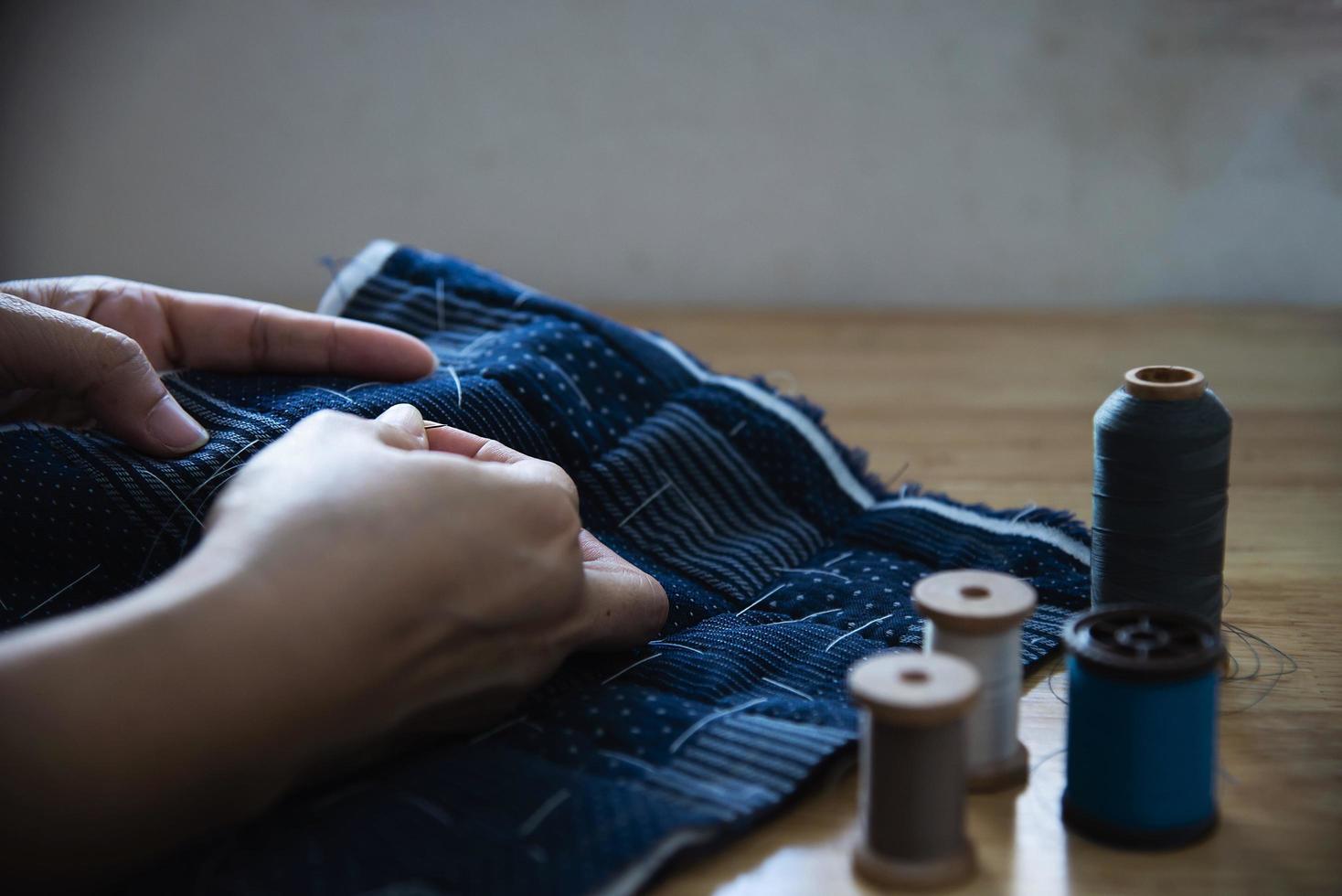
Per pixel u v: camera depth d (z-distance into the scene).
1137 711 0.90
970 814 0.98
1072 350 2.43
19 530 1.07
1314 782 1.02
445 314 1.60
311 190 2.88
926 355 2.44
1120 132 2.65
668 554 1.39
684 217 2.83
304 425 1.00
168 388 1.31
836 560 1.42
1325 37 2.53
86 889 0.79
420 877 0.83
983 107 2.68
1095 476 1.17
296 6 2.77
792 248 2.82
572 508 1.02
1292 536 1.55
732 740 1.02
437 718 0.96
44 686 0.76
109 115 2.84
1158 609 0.96
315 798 0.92
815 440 1.56
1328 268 2.66
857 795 1.00
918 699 0.85
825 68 2.70
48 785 0.75
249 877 0.83
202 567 0.84
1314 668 1.21
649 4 2.70
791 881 0.90
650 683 1.13
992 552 1.39
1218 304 2.73
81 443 1.15
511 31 2.75
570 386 1.47
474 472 0.96
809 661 1.18
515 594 0.95
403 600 0.87
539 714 1.06
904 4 2.64
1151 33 2.58
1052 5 2.60
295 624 0.83
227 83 2.82
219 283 2.95
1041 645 1.22
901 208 2.76
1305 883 0.89
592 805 0.91
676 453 1.46
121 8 2.78
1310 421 1.99
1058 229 2.73
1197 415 1.11
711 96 2.75
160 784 0.78
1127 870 0.91
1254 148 2.62
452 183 2.86
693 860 0.90
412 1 2.75
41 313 1.12
